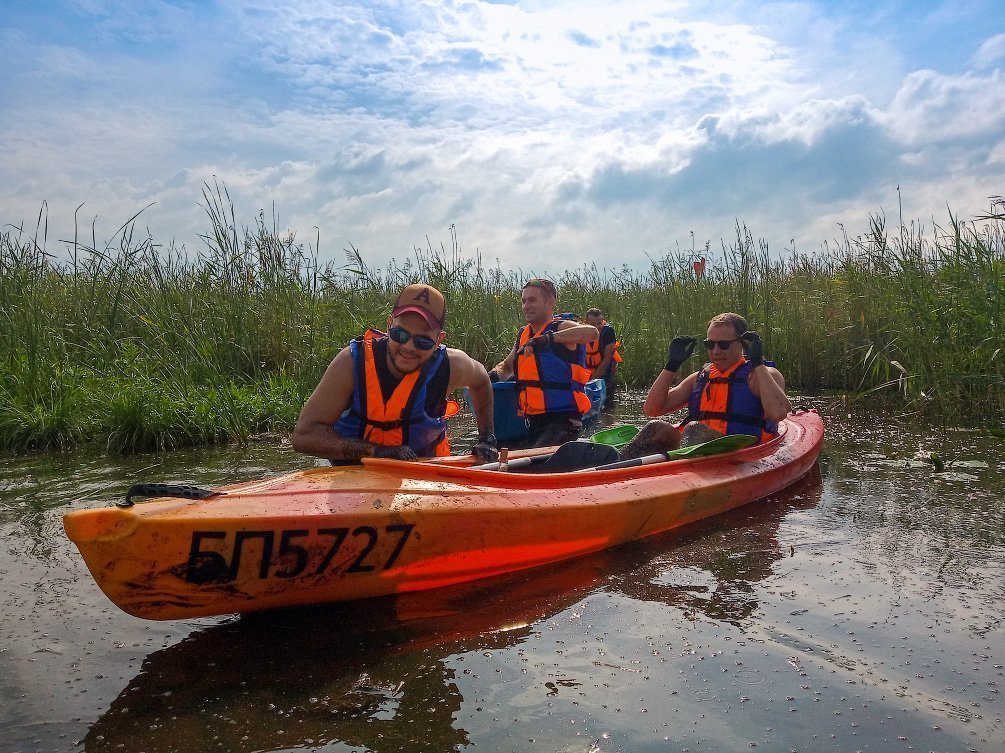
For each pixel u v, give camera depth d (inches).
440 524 124.4
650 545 157.1
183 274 358.0
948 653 108.6
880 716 93.0
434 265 411.8
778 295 427.8
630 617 120.4
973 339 298.0
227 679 100.9
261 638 112.7
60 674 102.0
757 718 92.4
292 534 110.3
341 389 146.6
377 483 127.1
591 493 153.3
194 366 310.5
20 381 270.8
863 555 148.0
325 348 335.9
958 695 97.8
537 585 134.1
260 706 94.3
